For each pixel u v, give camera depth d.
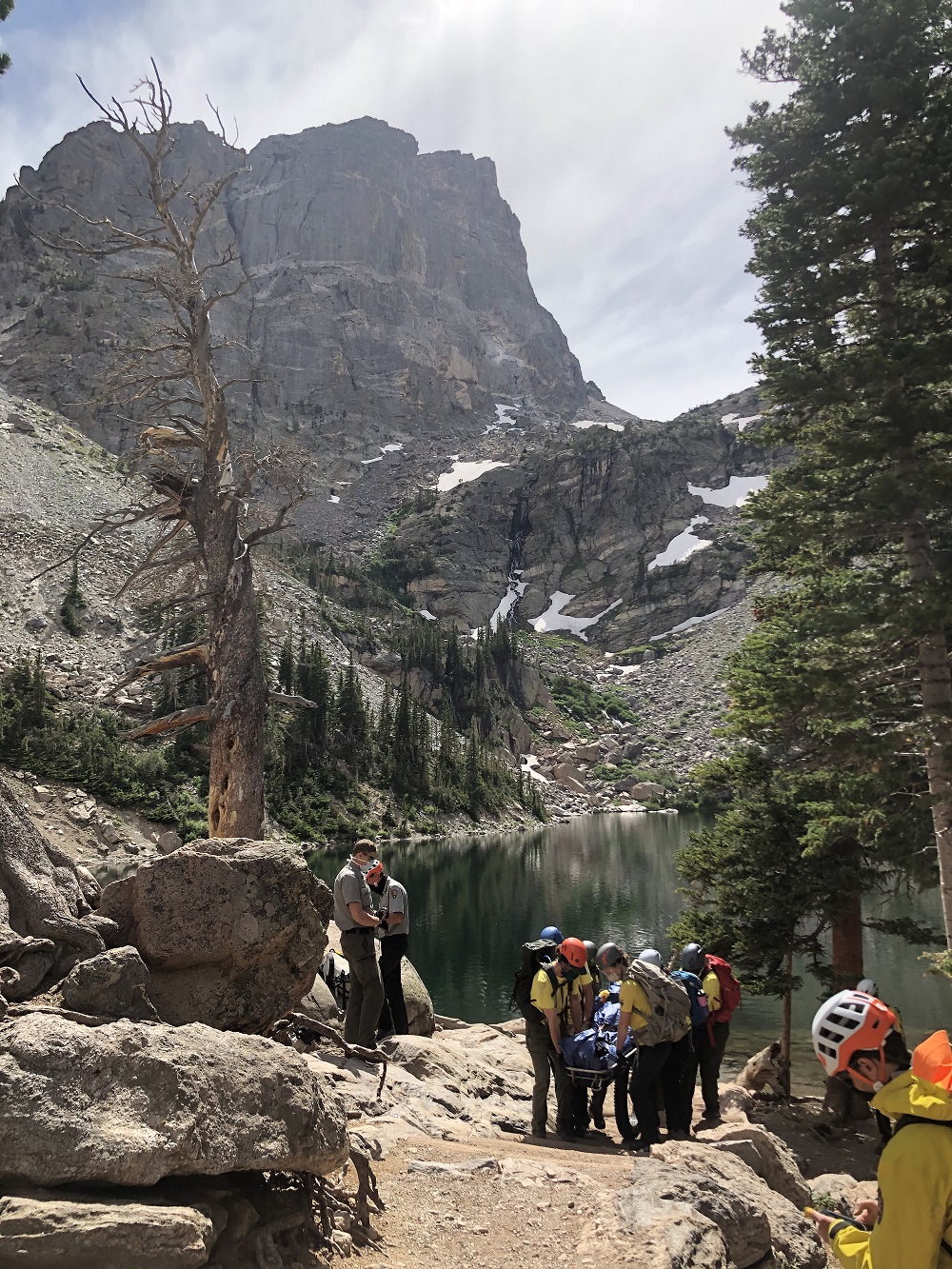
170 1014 6.01
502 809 91.81
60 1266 3.02
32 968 5.55
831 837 14.47
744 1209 5.08
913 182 13.84
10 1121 3.23
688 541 170.50
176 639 67.38
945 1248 2.31
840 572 16.23
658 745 124.44
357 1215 4.47
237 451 19.22
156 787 58.59
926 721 12.42
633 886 48.38
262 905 6.29
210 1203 3.67
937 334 13.48
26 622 73.94
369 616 130.25
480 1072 10.69
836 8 14.68
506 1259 4.25
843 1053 2.55
